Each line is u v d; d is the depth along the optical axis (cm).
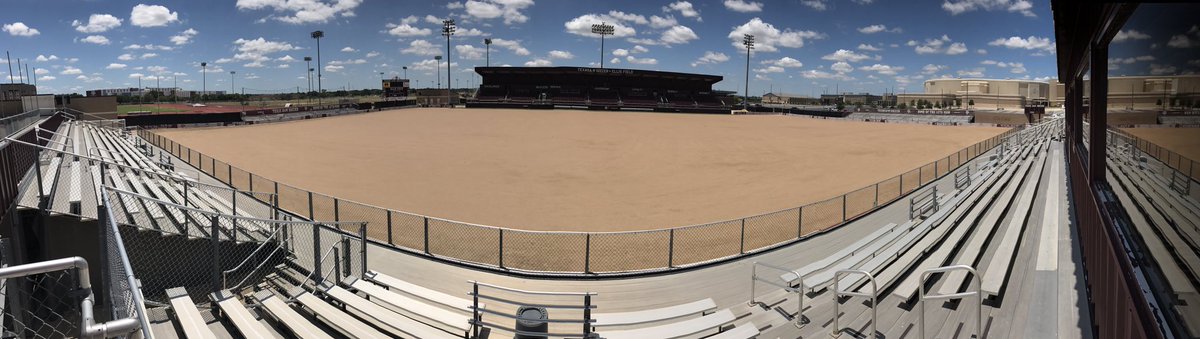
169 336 739
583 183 3253
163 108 11288
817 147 5184
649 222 2262
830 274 972
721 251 1664
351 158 4147
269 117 7794
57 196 1382
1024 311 775
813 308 893
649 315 853
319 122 7606
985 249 1087
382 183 3131
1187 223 360
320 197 2394
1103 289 632
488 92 12625
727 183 3259
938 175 2875
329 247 1223
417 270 1142
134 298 416
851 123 8769
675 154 4669
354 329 788
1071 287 842
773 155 4594
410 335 788
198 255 1164
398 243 1641
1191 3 327
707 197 2828
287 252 1136
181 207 859
